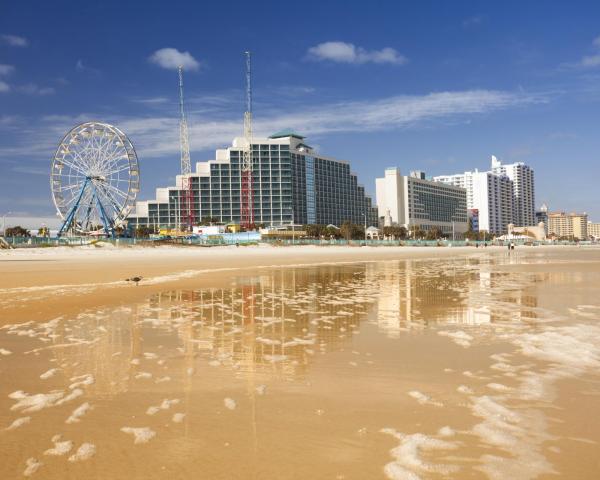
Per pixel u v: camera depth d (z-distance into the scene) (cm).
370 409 593
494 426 532
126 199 9844
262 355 891
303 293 1983
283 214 19425
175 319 1324
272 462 453
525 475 424
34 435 521
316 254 8175
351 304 1606
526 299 1662
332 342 1002
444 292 1941
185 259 5909
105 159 10044
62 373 774
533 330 1091
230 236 14112
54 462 457
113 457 467
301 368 795
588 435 505
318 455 467
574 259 5381
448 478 419
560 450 471
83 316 1381
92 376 755
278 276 2998
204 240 12725
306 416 571
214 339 1046
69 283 2472
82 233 10112
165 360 859
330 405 609
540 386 671
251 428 536
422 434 513
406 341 998
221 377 744
